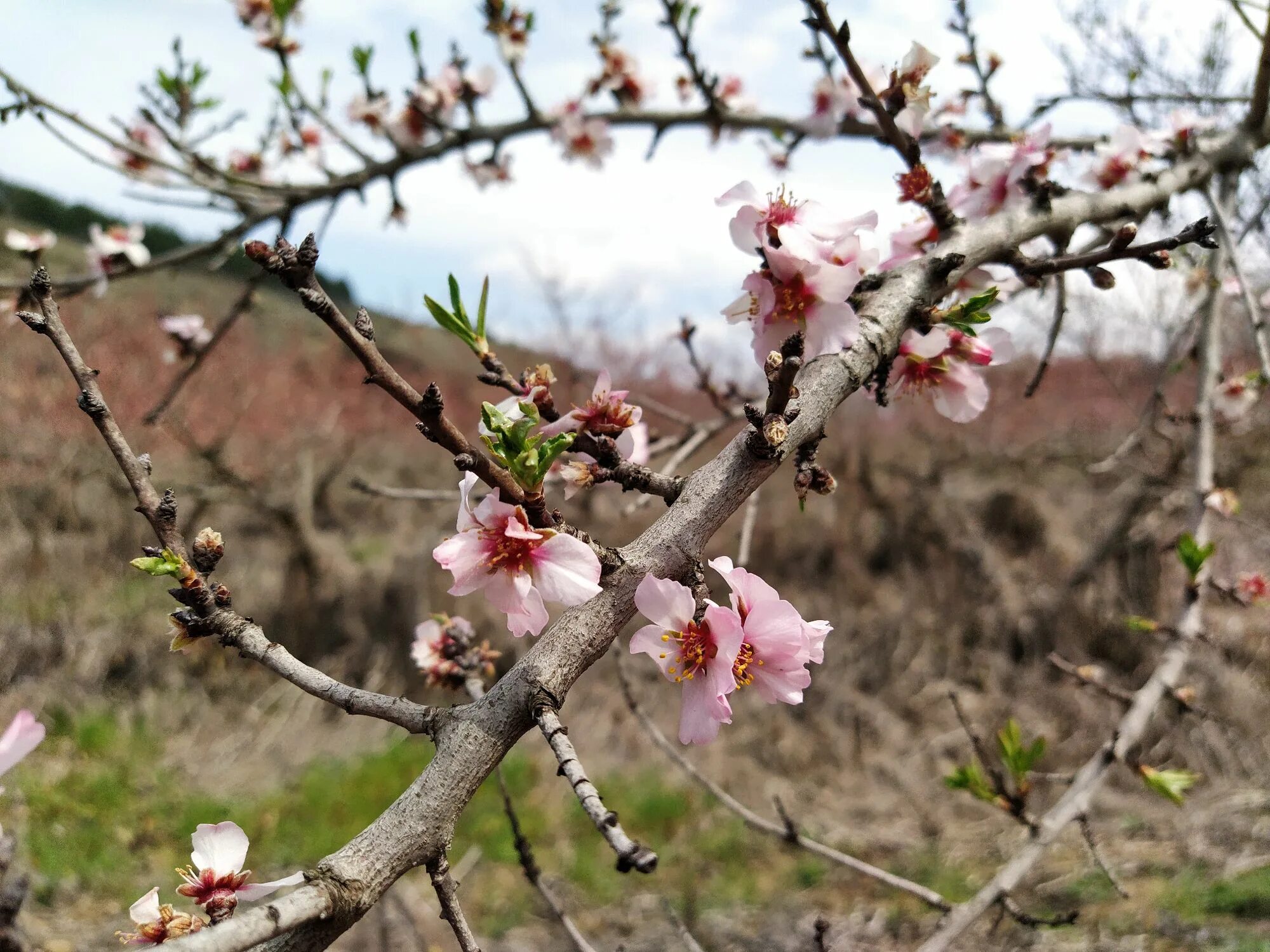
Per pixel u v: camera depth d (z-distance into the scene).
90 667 7.69
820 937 1.76
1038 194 1.85
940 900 2.02
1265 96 2.60
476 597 8.02
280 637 8.36
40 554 8.33
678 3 3.28
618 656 2.59
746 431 1.17
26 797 6.06
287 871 5.72
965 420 1.71
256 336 12.85
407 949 5.08
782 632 1.17
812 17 1.66
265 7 3.37
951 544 9.09
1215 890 5.25
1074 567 8.35
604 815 0.85
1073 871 5.82
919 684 8.23
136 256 3.69
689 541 1.12
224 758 7.11
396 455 11.92
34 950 0.79
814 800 7.08
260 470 9.84
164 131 3.21
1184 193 2.63
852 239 1.38
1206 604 7.53
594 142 3.82
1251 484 7.05
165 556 1.19
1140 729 2.26
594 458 1.31
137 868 5.67
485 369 1.41
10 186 18.02
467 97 3.62
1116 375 8.69
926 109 1.87
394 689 7.95
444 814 0.94
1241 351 5.58
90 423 8.93
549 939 5.39
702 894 5.88
